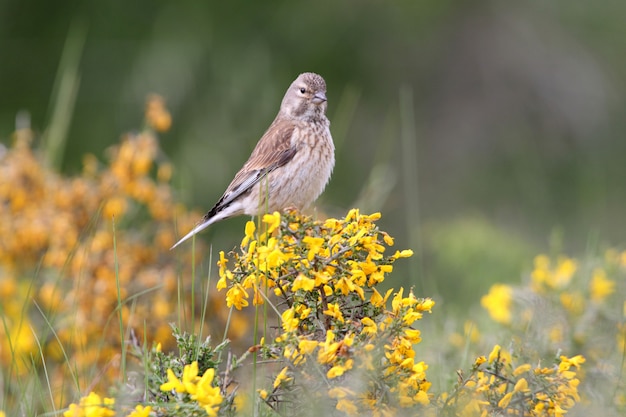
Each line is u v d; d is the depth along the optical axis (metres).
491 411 6.68
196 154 19.53
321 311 6.87
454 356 9.41
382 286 14.15
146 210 13.03
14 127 20.58
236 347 10.67
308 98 11.38
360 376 6.21
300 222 6.70
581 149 22.16
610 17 22.89
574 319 9.45
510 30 22.72
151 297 10.70
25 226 11.20
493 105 22.38
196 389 6.21
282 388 6.41
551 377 6.75
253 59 20.70
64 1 21.14
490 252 15.08
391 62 22.22
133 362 9.41
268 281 6.92
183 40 20.44
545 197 21.23
